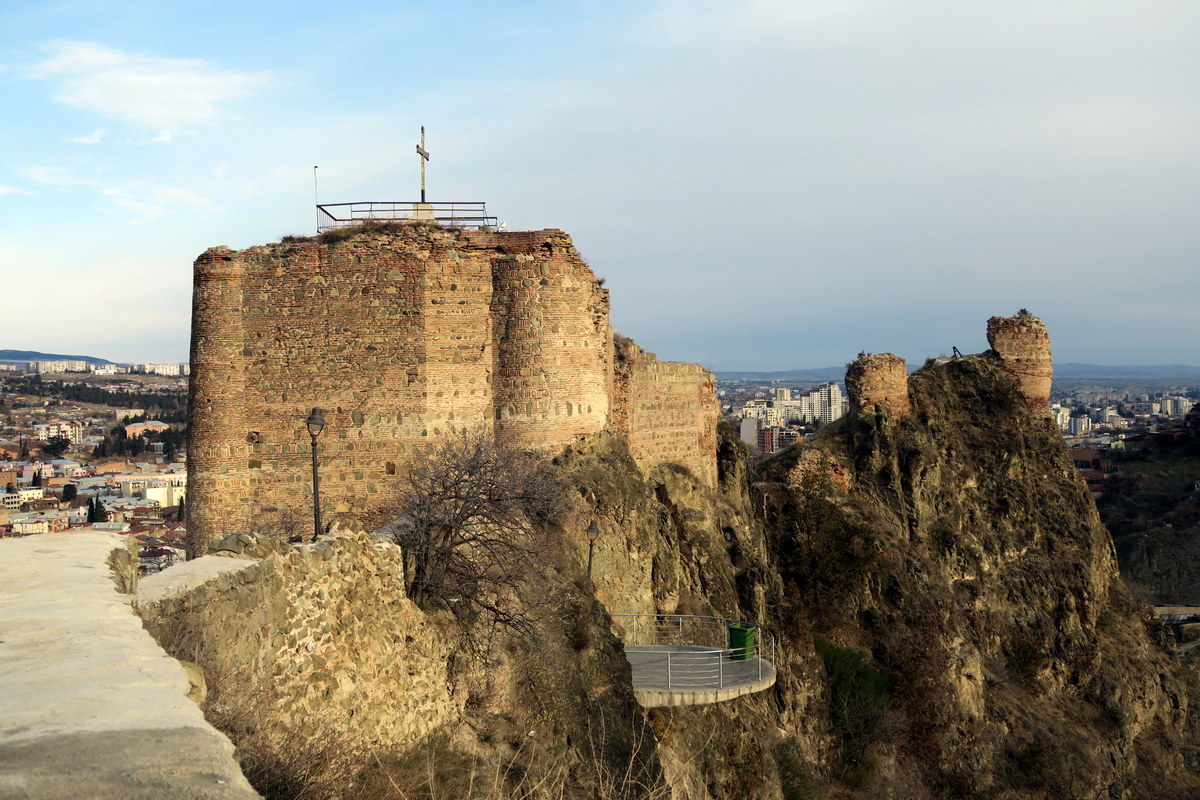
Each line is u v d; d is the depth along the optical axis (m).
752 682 23.86
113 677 6.08
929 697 38.19
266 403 27.08
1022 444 50.16
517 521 21.20
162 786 4.39
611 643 22.33
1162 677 48.75
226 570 11.93
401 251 27.08
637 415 33.75
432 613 18.16
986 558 47.06
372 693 15.09
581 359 27.98
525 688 19.19
